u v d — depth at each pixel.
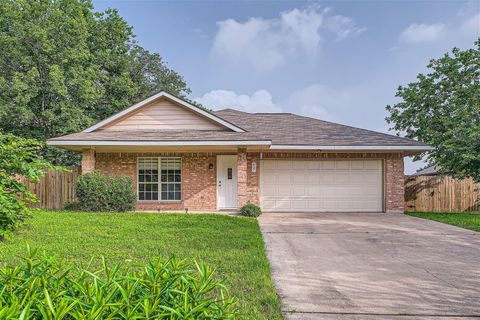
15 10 20.02
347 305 4.31
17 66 20.17
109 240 7.40
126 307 1.94
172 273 2.24
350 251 7.25
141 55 31.53
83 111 21.38
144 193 14.89
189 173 14.92
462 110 14.50
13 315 1.60
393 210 14.33
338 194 14.60
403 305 4.33
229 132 13.61
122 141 12.34
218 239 7.77
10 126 20.53
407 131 20.34
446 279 5.39
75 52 20.48
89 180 12.55
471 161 12.53
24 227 8.55
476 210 15.91
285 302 4.39
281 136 14.66
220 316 2.09
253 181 14.53
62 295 1.99
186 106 14.12
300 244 7.92
